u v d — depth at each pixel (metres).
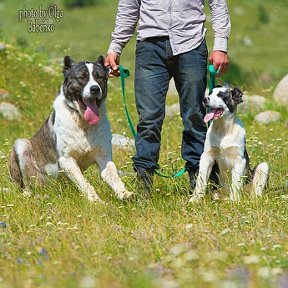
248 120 20.27
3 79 22.28
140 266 9.01
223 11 12.52
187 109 12.49
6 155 15.94
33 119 20.45
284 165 14.54
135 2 12.70
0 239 10.29
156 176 13.37
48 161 13.14
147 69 12.41
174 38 12.25
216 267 8.89
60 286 8.22
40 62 24.05
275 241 9.95
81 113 12.48
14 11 59.31
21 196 12.69
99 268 8.95
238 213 11.29
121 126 19.78
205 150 12.47
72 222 11.14
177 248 9.23
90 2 72.44
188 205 11.80
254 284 8.16
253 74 38.09
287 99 21.80
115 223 11.12
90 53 50.28
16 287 8.30
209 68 12.50
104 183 13.22
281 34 62.84
